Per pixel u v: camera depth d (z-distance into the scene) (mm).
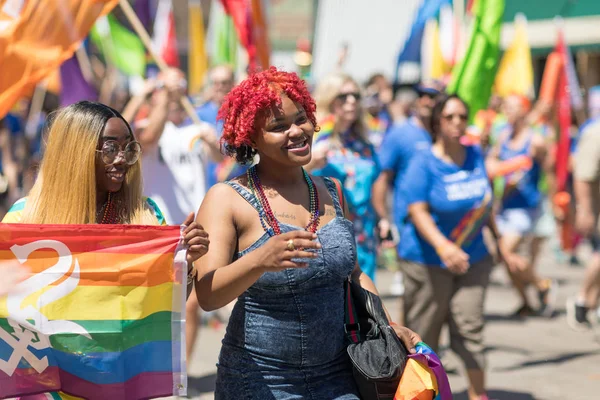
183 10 35625
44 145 5848
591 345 13859
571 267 22703
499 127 20891
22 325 5484
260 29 13633
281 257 5066
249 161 5992
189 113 11023
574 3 30125
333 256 5594
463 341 9742
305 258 5188
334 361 5688
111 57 20406
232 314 5707
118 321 5527
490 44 13422
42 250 5480
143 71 17797
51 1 8383
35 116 18969
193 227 5520
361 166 9750
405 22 26000
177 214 11008
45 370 5535
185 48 35812
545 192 19969
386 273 21594
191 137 11023
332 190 5996
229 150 5973
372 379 5477
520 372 12203
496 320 15914
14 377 5512
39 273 5488
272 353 5531
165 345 5566
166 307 5543
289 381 5551
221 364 5715
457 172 9750
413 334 5867
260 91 5547
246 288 5270
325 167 9594
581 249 26469
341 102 9766
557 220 18609
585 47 30203
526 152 16156
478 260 9820
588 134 14312
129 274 5512
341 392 5602
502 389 11312
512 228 15922
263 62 13656
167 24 22281
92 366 5535
